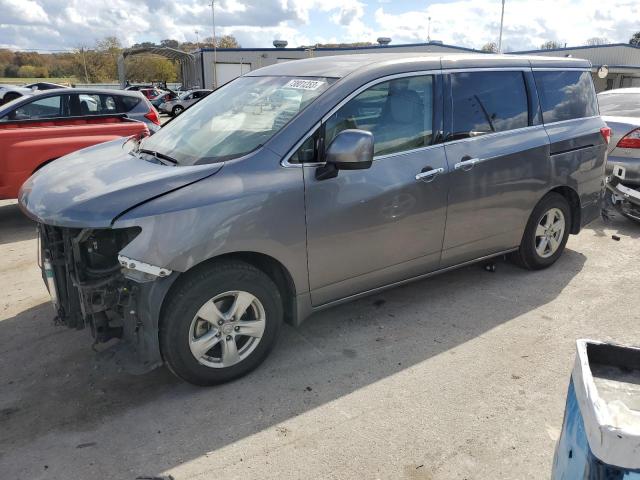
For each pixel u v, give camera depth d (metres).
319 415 2.93
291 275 3.26
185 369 3.01
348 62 3.74
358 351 3.57
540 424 2.85
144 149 3.68
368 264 3.60
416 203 3.69
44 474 2.52
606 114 7.16
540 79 4.54
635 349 1.72
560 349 3.60
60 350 3.62
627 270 5.00
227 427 2.84
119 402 3.06
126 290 2.91
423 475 2.50
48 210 2.92
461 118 3.96
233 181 3.01
